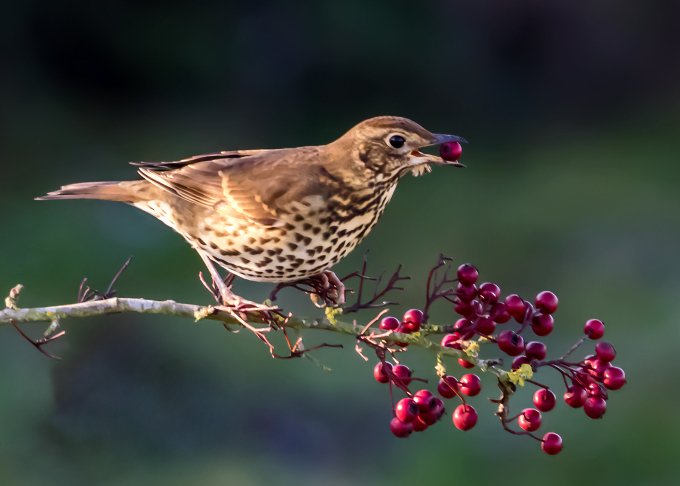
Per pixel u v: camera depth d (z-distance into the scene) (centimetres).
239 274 455
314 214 452
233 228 453
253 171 453
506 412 446
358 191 453
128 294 632
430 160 453
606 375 446
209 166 454
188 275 677
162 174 454
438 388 446
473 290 446
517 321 446
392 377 446
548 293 447
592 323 447
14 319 448
